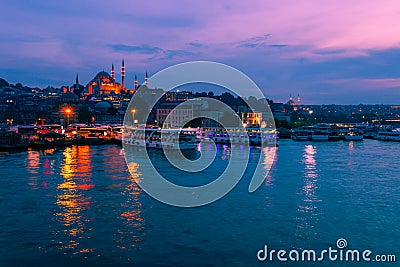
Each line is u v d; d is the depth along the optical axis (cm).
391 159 10294
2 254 3556
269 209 5022
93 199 5469
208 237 3997
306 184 6625
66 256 3525
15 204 5166
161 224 4394
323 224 4431
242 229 4253
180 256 3547
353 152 12262
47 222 4428
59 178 7006
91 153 11556
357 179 7119
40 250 3650
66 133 17250
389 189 6238
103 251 3638
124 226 4312
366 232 4191
